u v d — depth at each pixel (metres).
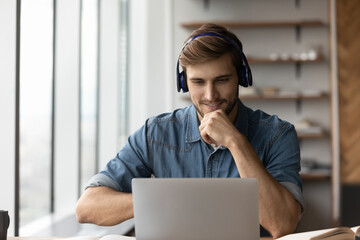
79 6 3.31
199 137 1.67
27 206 2.96
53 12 3.25
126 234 2.94
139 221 1.21
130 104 4.82
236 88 1.54
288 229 1.44
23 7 2.75
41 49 3.04
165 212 1.19
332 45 4.31
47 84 3.18
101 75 4.29
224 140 1.48
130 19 4.79
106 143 4.31
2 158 2.07
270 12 4.56
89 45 3.89
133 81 4.82
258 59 4.33
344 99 4.20
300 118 4.53
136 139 1.74
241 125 1.67
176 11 4.62
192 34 1.52
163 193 1.19
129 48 4.82
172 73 4.61
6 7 2.05
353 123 4.18
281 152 1.63
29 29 2.85
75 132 3.35
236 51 1.49
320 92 4.36
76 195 3.37
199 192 1.17
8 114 2.06
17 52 2.07
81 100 3.55
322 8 4.52
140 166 1.71
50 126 3.27
